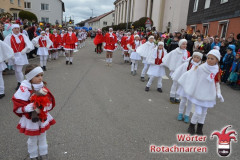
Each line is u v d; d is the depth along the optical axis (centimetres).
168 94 695
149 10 3731
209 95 395
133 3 4203
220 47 962
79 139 376
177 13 2464
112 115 490
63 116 468
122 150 350
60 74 887
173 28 2558
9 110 489
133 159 328
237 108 604
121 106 552
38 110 266
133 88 740
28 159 314
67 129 410
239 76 823
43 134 294
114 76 912
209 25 1648
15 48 641
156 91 722
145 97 646
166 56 627
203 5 1775
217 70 387
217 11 1523
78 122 443
